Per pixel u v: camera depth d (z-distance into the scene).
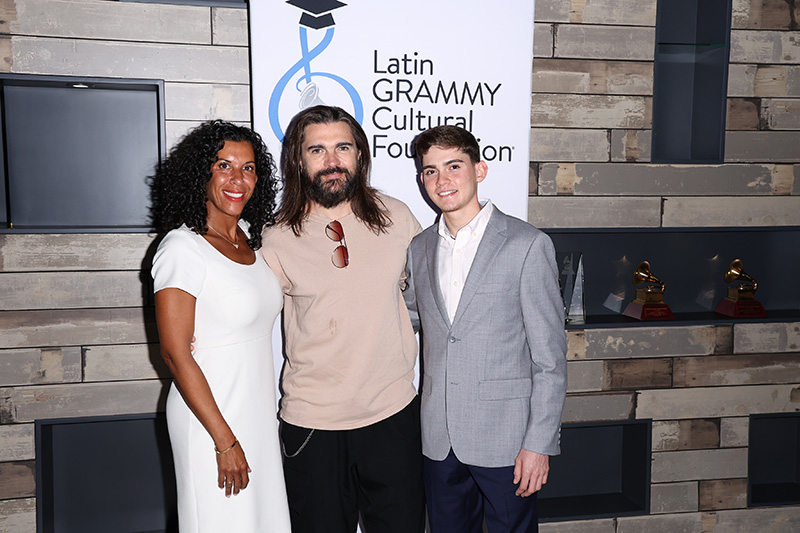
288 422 1.84
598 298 2.79
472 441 1.77
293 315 1.88
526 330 1.75
